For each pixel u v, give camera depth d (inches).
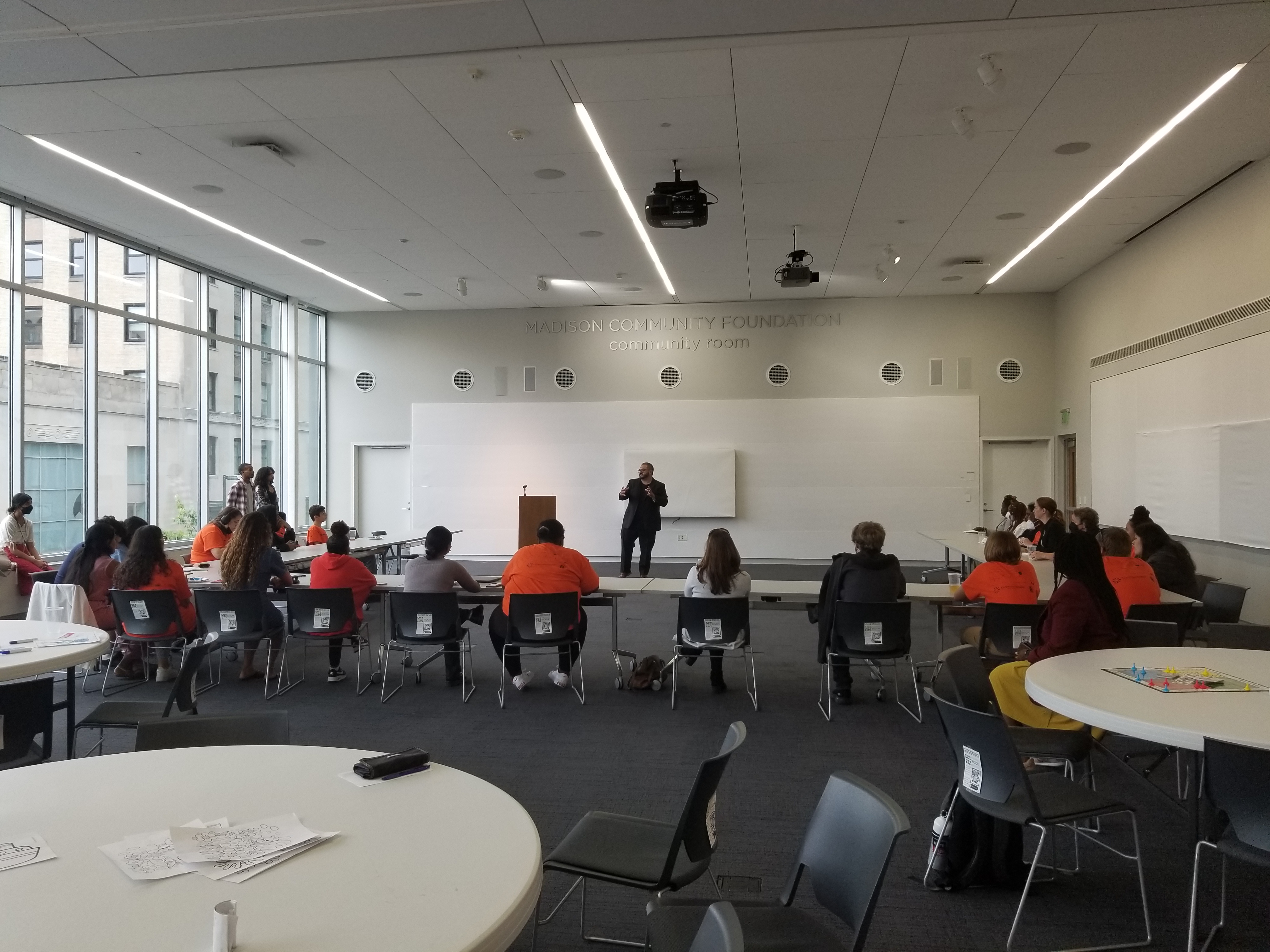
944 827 116.5
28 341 330.0
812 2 173.9
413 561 234.2
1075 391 462.6
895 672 218.1
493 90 231.5
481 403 543.8
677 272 443.2
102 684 235.0
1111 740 181.8
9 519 296.2
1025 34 201.8
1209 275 317.4
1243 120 251.8
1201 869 121.0
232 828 65.9
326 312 555.8
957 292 494.6
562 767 167.9
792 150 274.5
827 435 513.7
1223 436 307.4
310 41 189.6
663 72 221.1
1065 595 140.6
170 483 414.9
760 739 185.3
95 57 196.9
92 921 51.8
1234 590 225.8
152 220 353.7
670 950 72.6
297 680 241.8
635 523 447.5
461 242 387.9
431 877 58.1
